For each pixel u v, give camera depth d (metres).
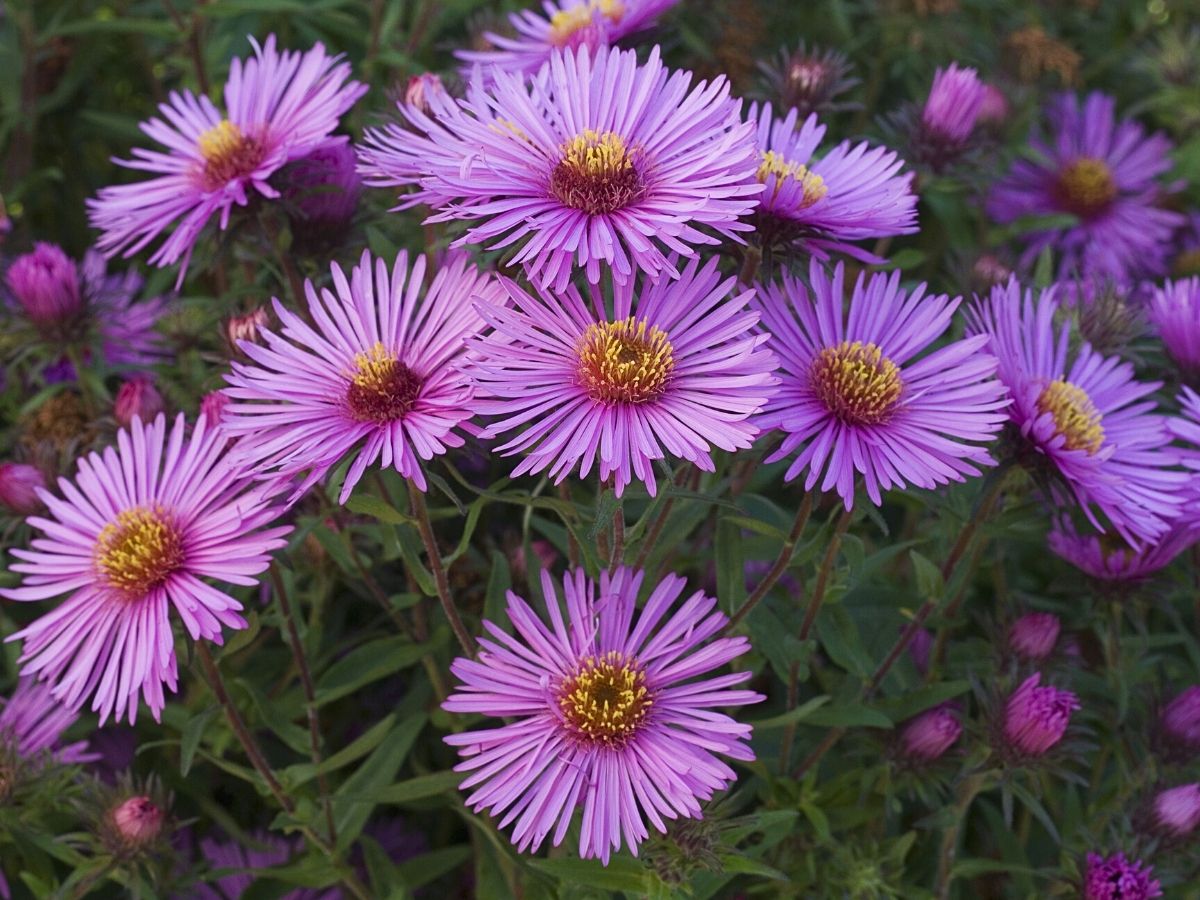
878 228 0.21
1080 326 0.26
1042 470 0.21
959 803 0.25
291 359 0.20
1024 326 0.24
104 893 0.27
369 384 0.19
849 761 0.26
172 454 0.22
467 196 0.19
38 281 0.27
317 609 0.27
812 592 0.23
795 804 0.25
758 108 0.29
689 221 0.19
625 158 0.19
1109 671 0.26
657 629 0.23
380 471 0.22
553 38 0.28
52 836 0.25
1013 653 0.25
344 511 0.25
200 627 0.20
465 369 0.19
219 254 0.24
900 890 0.25
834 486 0.20
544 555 0.28
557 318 0.19
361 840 0.27
